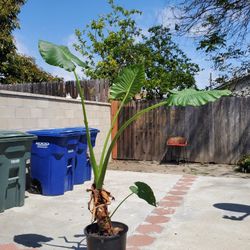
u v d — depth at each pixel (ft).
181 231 14.44
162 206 18.29
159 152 35.06
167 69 61.93
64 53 12.40
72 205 18.30
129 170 30.48
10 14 54.08
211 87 42.04
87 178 25.18
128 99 13.07
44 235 13.93
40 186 20.61
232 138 32.96
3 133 16.85
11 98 20.57
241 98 32.63
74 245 12.94
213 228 14.85
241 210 17.62
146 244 13.01
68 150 21.31
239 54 39.81
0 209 16.66
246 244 13.08
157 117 35.06
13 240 13.34
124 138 36.19
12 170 17.26
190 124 34.14
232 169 30.76
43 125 23.65
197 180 25.75
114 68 61.41
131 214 16.78
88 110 30.45
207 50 38.52
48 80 60.08
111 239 10.25
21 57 56.90
